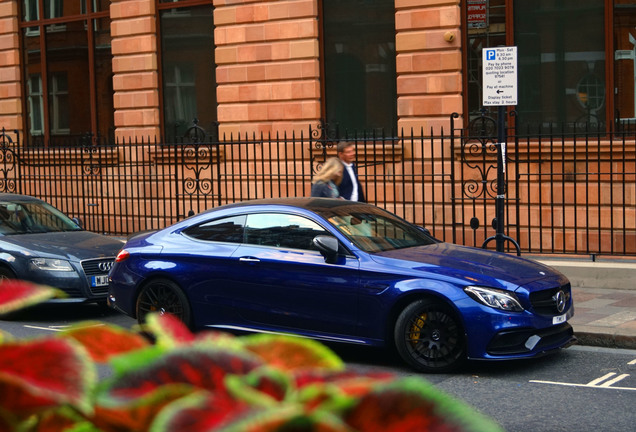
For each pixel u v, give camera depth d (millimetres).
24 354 1080
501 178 10008
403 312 7188
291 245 7828
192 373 1100
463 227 12328
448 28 13250
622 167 11508
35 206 11664
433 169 12977
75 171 17641
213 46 16016
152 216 15844
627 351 7988
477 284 6992
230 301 7988
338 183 9891
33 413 1067
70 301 10094
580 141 12562
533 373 7172
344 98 14547
